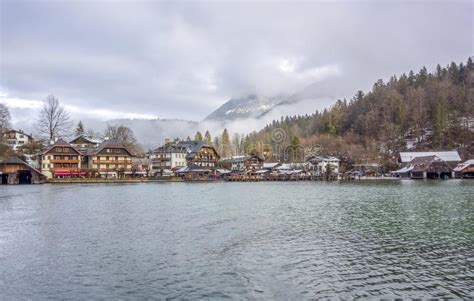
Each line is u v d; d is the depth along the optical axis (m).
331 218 37.81
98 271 20.09
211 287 17.70
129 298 16.48
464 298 16.30
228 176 136.88
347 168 170.25
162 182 122.38
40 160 128.88
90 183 112.25
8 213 41.69
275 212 42.50
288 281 18.47
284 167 168.62
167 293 17.02
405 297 16.42
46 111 126.81
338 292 17.02
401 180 127.44
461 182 107.75
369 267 20.67
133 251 24.27
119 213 41.56
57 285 18.05
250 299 16.28
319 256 22.97
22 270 20.31
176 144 168.62
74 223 34.88
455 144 179.12
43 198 59.47
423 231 30.44
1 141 116.00
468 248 24.78
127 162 135.62
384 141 193.00
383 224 33.94
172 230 31.36
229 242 26.86
